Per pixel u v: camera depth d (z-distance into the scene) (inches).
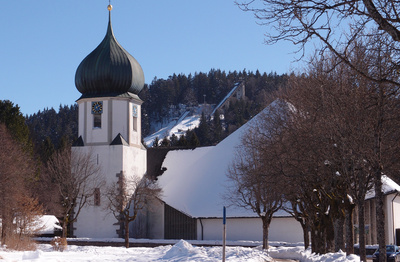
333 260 1090.1
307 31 531.5
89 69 2928.2
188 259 1315.2
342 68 959.6
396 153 1003.3
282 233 2527.1
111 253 1872.5
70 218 2891.2
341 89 957.2
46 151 4431.6
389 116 843.4
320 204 1437.0
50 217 3056.1
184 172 2950.3
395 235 2571.4
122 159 2861.7
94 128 2923.2
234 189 2610.7
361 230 1001.5
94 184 2861.7
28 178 3105.3
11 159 2726.4
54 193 3157.0
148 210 2866.6
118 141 2876.5
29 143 3762.3
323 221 1483.8
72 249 2044.8
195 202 2758.4
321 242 1491.1
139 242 2640.3
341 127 944.3
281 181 1421.0
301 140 1223.5
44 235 2960.1
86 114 2945.4
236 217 2598.4
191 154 3041.3
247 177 1860.2
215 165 2866.6
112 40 2979.8
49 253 1779.0
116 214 2842.0
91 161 2883.9
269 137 1603.1
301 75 1441.9
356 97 924.6
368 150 885.8
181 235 2768.2
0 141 2856.8
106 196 2795.3
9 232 1818.4
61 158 2802.7
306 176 1266.0
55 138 7568.9
